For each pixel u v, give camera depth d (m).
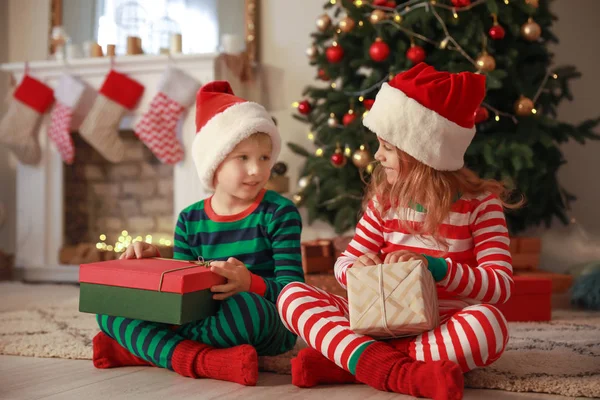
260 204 1.65
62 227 3.74
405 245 1.50
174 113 3.34
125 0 3.81
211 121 1.65
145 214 3.80
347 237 2.80
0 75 4.08
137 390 1.32
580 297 2.76
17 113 3.61
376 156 1.54
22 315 2.31
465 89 1.46
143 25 3.79
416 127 1.45
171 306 1.34
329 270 2.75
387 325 1.26
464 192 1.47
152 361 1.47
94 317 2.27
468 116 1.48
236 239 1.64
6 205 4.03
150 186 3.79
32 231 3.74
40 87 3.60
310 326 1.34
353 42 2.96
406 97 1.46
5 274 3.74
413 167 1.48
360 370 1.27
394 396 1.25
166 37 3.74
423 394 1.21
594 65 3.36
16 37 4.07
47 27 4.00
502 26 2.77
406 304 1.25
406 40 2.77
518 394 1.29
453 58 2.67
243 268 1.46
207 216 1.69
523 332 2.04
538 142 2.90
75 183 3.85
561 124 2.91
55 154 3.70
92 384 1.37
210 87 1.78
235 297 1.45
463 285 1.34
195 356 1.41
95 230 3.86
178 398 1.25
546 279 2.37
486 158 2.61
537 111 2.81
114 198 3.83
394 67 2.71
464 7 2.58
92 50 3.64
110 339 1.53
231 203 1.67
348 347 1.29
